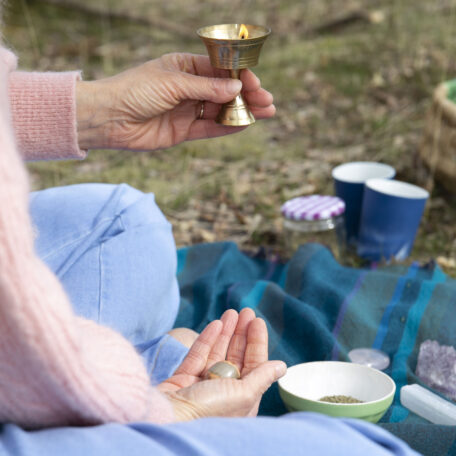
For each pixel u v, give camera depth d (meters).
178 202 3.36
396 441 1.11
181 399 1.25
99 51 5.68
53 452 0.97
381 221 2.70
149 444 0.99
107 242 1.79
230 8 6.91
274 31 6.15
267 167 3.75
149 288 1.84
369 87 4.79
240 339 1.52
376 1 6.61
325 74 5.09
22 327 0.89
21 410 1.01
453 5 5.93
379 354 2.07
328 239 2.70
